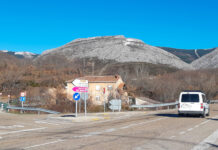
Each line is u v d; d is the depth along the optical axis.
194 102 21.48
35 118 23.33
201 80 75.62
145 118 22.02
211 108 40.31
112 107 33.47
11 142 10.36
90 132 13.12
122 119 21.70
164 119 20.56
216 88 73.56
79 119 20.62
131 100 52.28
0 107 38.69
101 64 137.12
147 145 9.41
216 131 13.26
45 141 10.43
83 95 23.11
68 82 54.94
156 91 65.62
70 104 41.12
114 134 12.27
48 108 38.91
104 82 54.62
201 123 17.25
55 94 47.94
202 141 10.33
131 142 10.03
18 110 38.00
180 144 9.65
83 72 96.25
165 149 8.73
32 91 53.03
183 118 21.47
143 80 71.75
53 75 81.06
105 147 9.02
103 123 18.36
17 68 87.06
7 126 16.69
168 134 12.17
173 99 62.41
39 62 118.25
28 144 9.78
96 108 40.16
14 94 62.69
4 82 69.19
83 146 9.23
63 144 9.66
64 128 15.49
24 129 15.12
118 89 50.56
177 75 84.12
